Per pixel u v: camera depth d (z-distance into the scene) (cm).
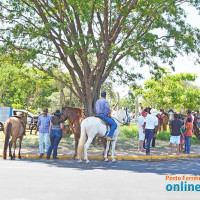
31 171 1016
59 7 1728
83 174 987
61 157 1398
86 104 1956
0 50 1758
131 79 2016
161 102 4141
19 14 1827
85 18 1516
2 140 1955
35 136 2347
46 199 661
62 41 1752
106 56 1795
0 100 5203
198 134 2367
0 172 976
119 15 1848
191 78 4044
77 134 1391
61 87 3575
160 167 1211
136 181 891
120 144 1886
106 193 728
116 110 1445
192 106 4216
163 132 2542
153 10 1728
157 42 1908
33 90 4697
